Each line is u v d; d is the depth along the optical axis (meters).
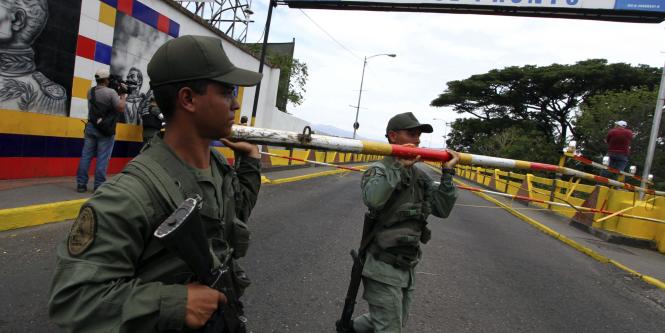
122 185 0.98
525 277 5.40
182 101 1.11
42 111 6.48
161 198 1.02
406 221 2.37
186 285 1.00
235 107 1.21
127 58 8.12
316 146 1.91
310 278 4.24
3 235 4.24
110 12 7.54
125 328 0.91
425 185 2.54
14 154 6.09
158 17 8.81
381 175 2.32
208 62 1.11
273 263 4.55
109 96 5.69
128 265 0.97
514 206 13.60
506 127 40.06
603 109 21.95
